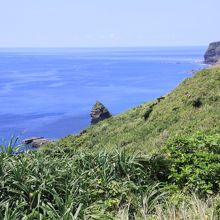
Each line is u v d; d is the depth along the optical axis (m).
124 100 150.12
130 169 10.02
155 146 26.19
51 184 8.56
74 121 107.69
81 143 34.72
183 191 9.60
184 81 36.59
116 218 8.28
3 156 9.30
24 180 8.56
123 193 9.23
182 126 27.97
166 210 8.65
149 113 34.09
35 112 123.44
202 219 7.94
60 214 7.86
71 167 9.47
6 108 132.38
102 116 61.62
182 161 10.33
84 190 8.86
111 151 10.66
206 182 9.66
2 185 8.32
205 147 10.90
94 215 7.99
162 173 10.52
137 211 8.77
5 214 7.41
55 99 155.12
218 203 8.45
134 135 30.80
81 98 157.12
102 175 9.67
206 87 32.59
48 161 9.45
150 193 9.39
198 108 30.50
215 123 25.81
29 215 7.50
